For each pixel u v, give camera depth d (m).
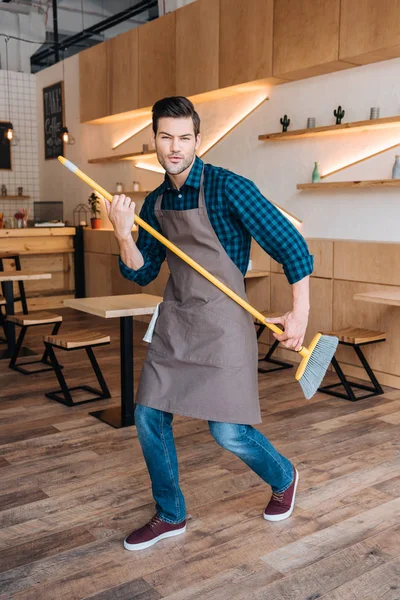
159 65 6.16
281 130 5.33
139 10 8.65
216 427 2.16
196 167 2.07
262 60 5.03
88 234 7.89
